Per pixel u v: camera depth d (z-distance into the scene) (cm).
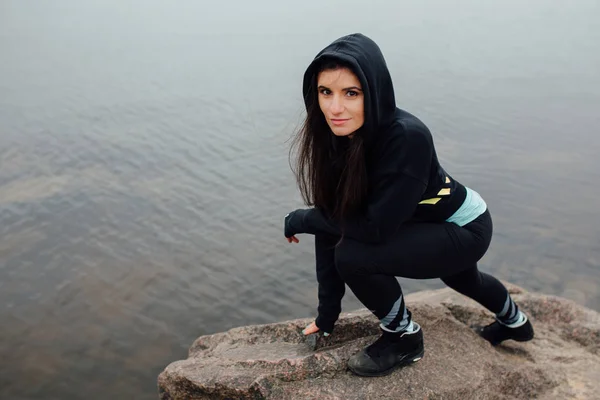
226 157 878
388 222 227
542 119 984
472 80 1150
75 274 649
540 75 1178
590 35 1431
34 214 751
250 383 261
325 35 1437
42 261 669
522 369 289
